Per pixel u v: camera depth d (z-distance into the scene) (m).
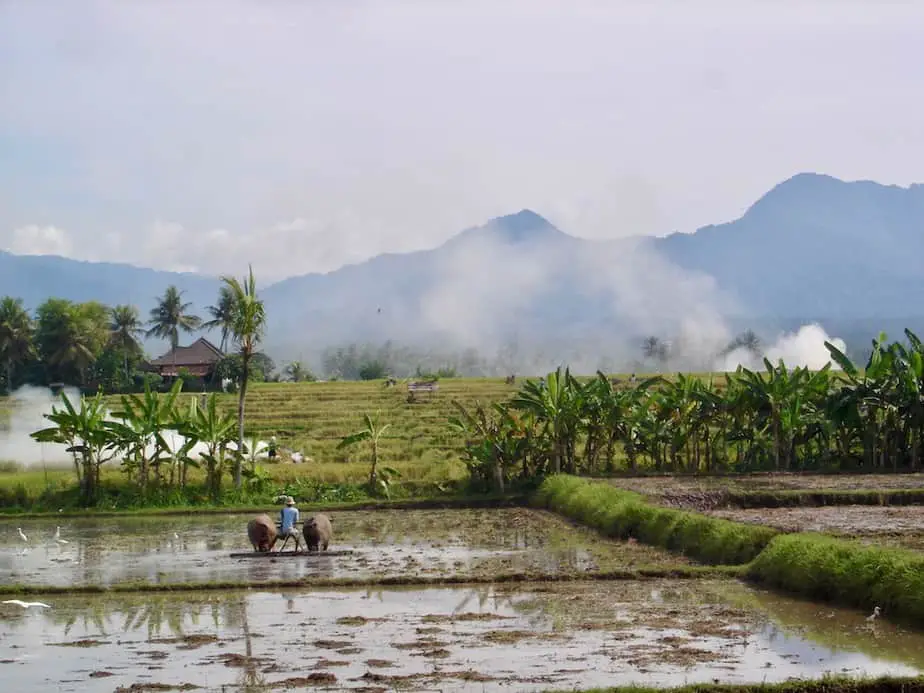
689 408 41.66
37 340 109.19
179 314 124.88
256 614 17.00
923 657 12.91
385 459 46.56
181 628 15.92
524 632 14.96
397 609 17.16
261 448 40.88
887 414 39.88
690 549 22.67
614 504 28.06
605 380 41.09
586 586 18.98
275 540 25.12
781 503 28.95
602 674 12.39
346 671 12.84
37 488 37.06
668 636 14.45
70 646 14.69
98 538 28.73
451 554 23.83
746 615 15.73
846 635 14.15
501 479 38.75
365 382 97.56
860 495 29.23
